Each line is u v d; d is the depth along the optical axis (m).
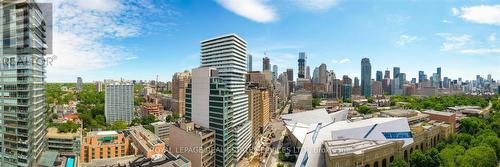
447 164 127.94
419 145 168.88
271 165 177.25
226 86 169.88
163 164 124.56
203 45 199.62
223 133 157.88
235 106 177.25
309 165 147.50
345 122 192.25
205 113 167.00
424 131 174.12
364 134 166.50
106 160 136.25
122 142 178.50
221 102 157.88
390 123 170.75
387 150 142.25
